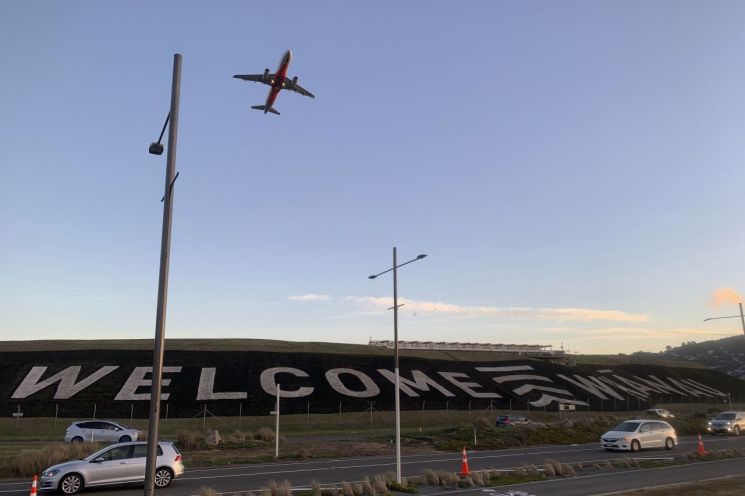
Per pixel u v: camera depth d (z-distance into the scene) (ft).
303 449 114.93
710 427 154.10
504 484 67.05
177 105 37.09
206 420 182.70
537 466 86.12
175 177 36.19
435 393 238.48
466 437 135.33
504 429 146.10
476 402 235.61
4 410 178.19
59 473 61.41
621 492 59.21
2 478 76.89
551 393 266.77
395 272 71.97
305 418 193.26
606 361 363.35
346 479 73.26
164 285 34.96
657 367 366.02
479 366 296.92
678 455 98.89
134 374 214.90
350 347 297.53
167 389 204.23
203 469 85.71
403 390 234.58
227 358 245.65
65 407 182.29
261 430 141.69
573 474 75.25
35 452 84.94
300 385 223.92
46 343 253.85
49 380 204.44
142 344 259.80
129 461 64.69
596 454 105.50
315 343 299.38
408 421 202.18
